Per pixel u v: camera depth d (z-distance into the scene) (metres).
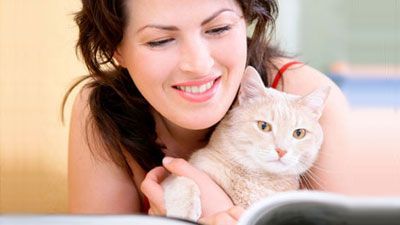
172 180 0.76
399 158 0.88
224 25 0.69
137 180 0.94
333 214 0.35
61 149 1.33
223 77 0.73
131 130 0.91
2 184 1.29
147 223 0.39
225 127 0.79
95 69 0.89
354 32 1.43
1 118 1.33
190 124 0.74
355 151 0.88
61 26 1.37
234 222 0.66
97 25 0.79
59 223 0.38
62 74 1.36
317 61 1.75
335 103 0.89
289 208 0.36
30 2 1.38
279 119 0.76
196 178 0.74
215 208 0.71
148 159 0.90
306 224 0.36
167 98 0.74
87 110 0.97
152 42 0.70
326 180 0.80
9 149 1.32
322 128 0.84
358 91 1.31
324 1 1.81
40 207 1.28
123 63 0.82
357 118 1.04
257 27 0.87
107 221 0.38
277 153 0.75
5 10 1.38
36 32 1.38
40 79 1.36
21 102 1.35
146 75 0.72
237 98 0.81
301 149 0.76
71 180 0.98
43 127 1.33
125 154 0.93
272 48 0.98
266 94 0.79
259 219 0.36
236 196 0.76
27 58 1.37
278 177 0.78
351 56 1.43
